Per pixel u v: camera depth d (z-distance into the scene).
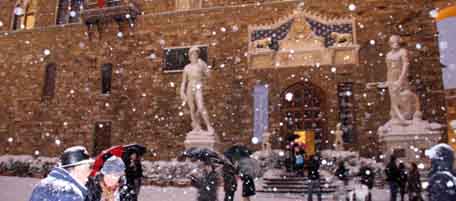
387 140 19.83
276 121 23.77
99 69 28.33
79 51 29.17
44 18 31.12
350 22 23.70
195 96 22.28
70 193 3.75
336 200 15.91
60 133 28.09
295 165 19.94
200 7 27.61
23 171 26.98
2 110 30.28
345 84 23.31
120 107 27.17
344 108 23.05
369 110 22.42
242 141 24.06
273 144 23.42
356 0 24.05
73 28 29.77
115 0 29.27
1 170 27.62
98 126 27.48
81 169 4.15
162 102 26.34
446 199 4.58
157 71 27.00
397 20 23.14
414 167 14.66
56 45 29.95
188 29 27.08
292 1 25.27
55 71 29.67
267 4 25.75
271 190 18.19
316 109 23.52
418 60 22.33
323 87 23.38
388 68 21.02
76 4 30.95
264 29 25.22
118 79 27.70
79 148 4.23
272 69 24.56
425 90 21.83
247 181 13.04
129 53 27.97
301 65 24.03
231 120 24.59
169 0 28.36
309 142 24.20
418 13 22.94
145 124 26.33
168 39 27.34
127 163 10.70
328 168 20.56
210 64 25.91
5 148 29.28
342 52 23.55
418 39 22.61
